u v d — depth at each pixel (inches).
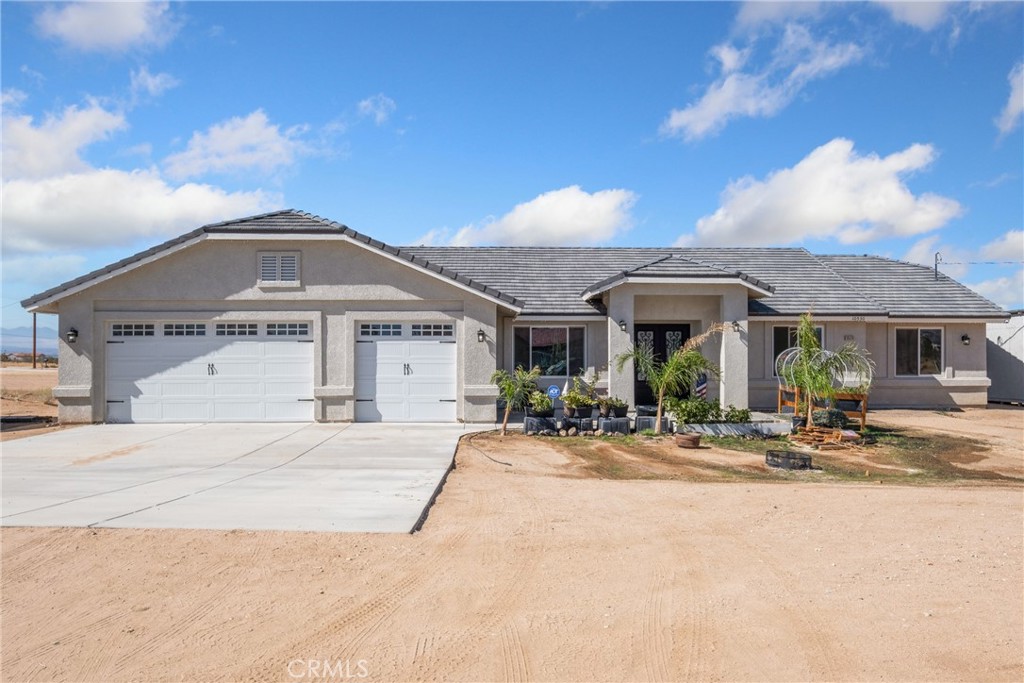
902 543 260.7
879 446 530.6
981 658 169.3
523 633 181.3
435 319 618.8
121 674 159.5
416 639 177.6
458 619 189.5
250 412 612.7
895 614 195.0
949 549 253.3
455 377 623.5
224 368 613.0
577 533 270.2
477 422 617.0
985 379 821.9
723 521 290.4
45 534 258.1
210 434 546.9
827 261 961.5
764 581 219.6
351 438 527.2
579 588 212.4
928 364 825.5
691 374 581.9
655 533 271.3
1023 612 196.7
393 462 425.7
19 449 476.7
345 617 189.9
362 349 621.3
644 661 166.9
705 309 711.1
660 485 370.3
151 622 186.4
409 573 223.0
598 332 744.3
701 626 186.4
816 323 786.2
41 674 159.6
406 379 621.9
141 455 452.1
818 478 405.1
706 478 401.4
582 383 672.4
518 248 922.7
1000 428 642.2
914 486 378.9
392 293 614.9
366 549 245.1
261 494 330.0
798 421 576.4
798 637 180.2
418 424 609.9
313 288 612.1
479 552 245.0
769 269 880.9
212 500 316.2
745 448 515.2
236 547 245.4
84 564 227.9
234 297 607.2
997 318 811.4
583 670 162.4
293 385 615.8
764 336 781.9
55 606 196.1
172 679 157.2
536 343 745.0
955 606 200.7
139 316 603.2
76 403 602.2
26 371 1610.5
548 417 580.7
